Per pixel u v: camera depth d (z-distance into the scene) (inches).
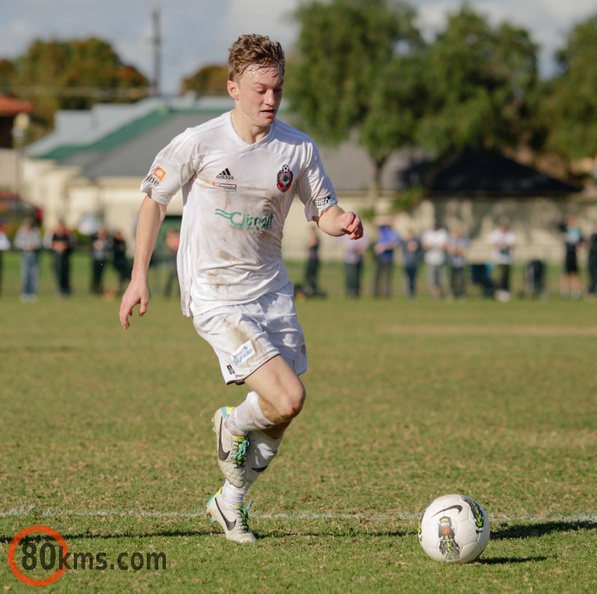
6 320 2196.1
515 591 498.6
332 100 5226.4
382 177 6033.5
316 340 1843.0
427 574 524.4
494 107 5246.1
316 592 493.0
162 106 7263.8
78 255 5027.1
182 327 2096.5
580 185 6579.7
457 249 3046.3
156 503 672.4
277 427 575.2
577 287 3159.5
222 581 509.0
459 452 858.8
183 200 580.7
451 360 1547.7
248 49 543.2
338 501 687.7
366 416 1039.6
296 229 5605.3
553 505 683.4
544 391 1230.3
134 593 490.3
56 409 1056.2
